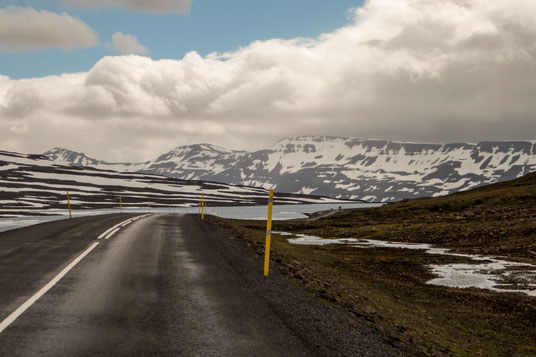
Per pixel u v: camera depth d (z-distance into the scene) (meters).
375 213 81.38
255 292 9.84
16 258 13.11
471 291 21.77
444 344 11.93
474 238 40.88
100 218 33.31
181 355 5.60
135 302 8.32
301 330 7.16
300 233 62.41
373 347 7.20
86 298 8.45
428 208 76.94
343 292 15.33
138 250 15.63
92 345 5.81
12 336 6.04
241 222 102.38
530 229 39.78
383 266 29.67
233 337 6.48
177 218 37.22
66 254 14.05
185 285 10.16
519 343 13.61
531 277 24.88
